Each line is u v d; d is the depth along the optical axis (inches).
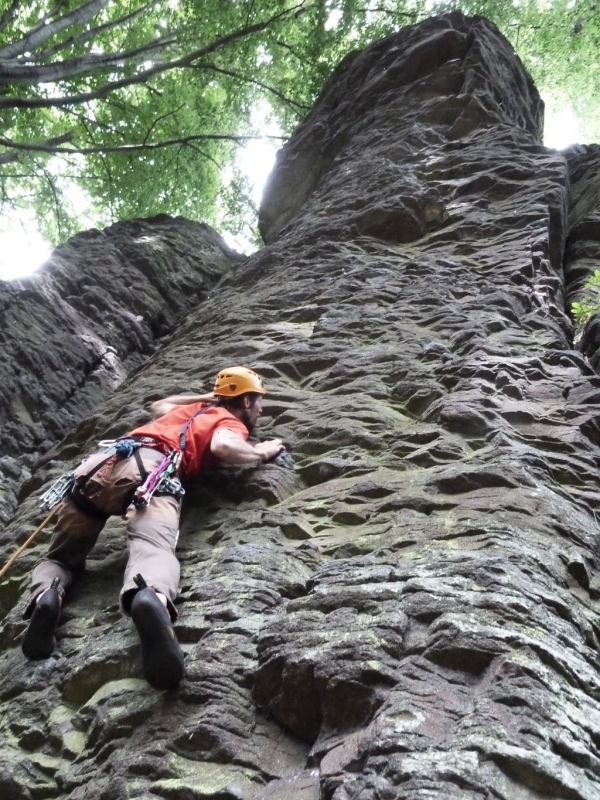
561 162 344.5
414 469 158.4
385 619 104.1
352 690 95.0
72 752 109.9
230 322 277.6
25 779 108.8
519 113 502.6
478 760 81.1
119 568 149.6
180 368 252.8
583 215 350.6
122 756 100.9
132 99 740.7
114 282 430.9
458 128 414.0
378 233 326.3
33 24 658.2
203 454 154.1
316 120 543.5
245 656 110.4
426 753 82.9
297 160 520.1
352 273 285.1
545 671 93.0
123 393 255.6
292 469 167.3
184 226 549.6
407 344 219.3
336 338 235.1
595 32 737.6
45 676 126.0
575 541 130.9
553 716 87.4
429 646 98.7
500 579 110.0
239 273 348.2
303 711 99.3
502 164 347.3
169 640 107.0
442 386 190.5
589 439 167.9
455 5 722.8
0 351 321.7
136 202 749.9
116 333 394.9
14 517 212.4
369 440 170.9
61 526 143.3
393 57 524.7
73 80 688.4
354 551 132.5
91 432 240.5
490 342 212.7
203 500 160.1
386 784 80.3
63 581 141.7
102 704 112.7
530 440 164.7
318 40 702.5
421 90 463.5
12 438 290.0
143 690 111.6
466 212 323.3
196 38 673.0
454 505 138.9
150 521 130.2
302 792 89.0
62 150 577.3
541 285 261.0
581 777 82.1
